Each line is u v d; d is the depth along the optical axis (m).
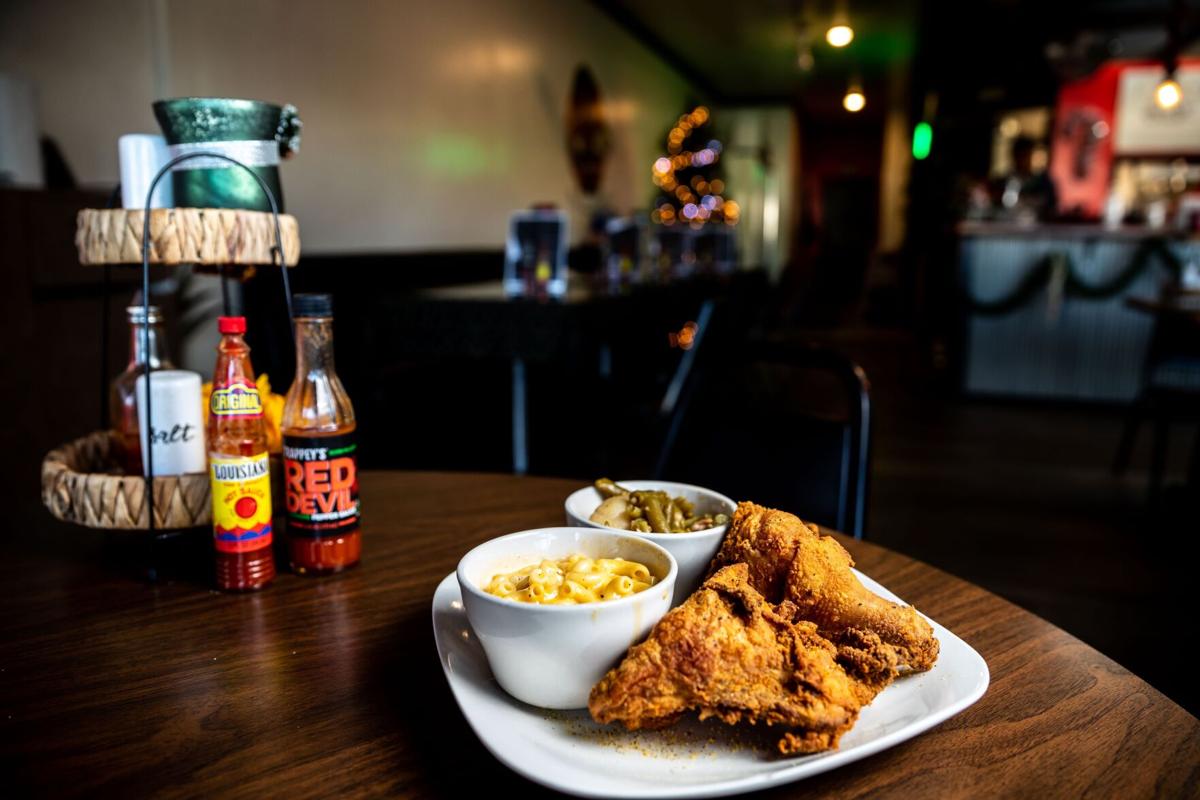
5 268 2.66
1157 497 3.94
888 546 3.34
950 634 0.80
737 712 0.61
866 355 8.98
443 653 0.74
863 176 16.70
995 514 3.77
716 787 0.56
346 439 0.98
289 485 0.98
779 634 0.66
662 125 10.15
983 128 10.27
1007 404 6.49
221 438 0.92
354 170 4.72
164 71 3.51
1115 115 10.54
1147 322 6.20
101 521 0.97
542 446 4.23
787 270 6.99
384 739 0.67
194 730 0.68
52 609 0.91
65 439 2.90
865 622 0.71
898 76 11.35
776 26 8.70
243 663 0.79
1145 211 7.44
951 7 7.72
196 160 1.08
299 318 0.96
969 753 0.64
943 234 8.86
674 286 5.16
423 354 3.54
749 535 0.77
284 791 0.60
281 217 1.09
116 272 3.00
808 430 1.53
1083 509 3.85
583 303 3.39
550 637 0.64
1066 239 6.28
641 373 4.74
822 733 0.60
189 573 1.01
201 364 3.61
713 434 1.61
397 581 0.97
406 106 5.13
